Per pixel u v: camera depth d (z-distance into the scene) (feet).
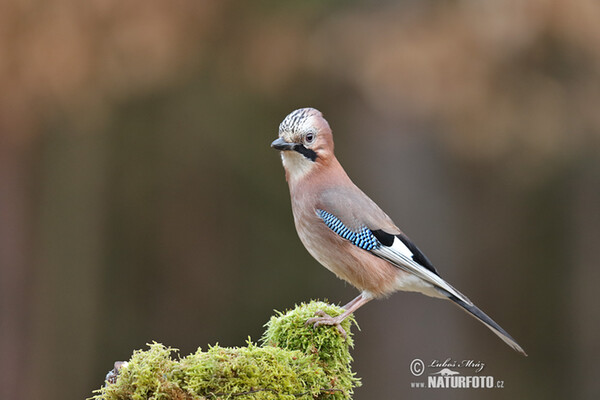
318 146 24.71
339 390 18.29
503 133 43.04
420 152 48.62
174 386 16.01
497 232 58.13
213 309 60.03
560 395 58.54
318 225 24.54
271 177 58.70
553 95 42.65
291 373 16.89
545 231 58.80
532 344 58.95
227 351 16.85
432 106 42.19
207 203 59.88
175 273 60.23
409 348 47.73
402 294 48.03
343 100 52.54
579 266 58.80
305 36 45.32
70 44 40.01
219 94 53.83
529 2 41.06
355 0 45.55
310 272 59.52
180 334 59.88
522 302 59.00
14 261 47.70
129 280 59.77
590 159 54.39
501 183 54.44
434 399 47.44
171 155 58.18
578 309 58.85
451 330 47.70
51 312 54.39
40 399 49.98
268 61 45.68
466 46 41.81
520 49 42.06
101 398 16.46
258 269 60.08
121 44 41.16
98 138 56.08
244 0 45.85
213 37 45.57
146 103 55.36
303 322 19.52
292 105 54.39
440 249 48.60
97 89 42.04
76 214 56.03
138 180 58.80
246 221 60.18
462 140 43.45
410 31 42.73
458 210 51.83
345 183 25.04
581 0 40.70
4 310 47.75
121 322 59.52
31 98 41.16
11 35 39.70
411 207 48.67
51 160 53.67
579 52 42.27
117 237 59.52
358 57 43.91
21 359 48.21
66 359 55.83
